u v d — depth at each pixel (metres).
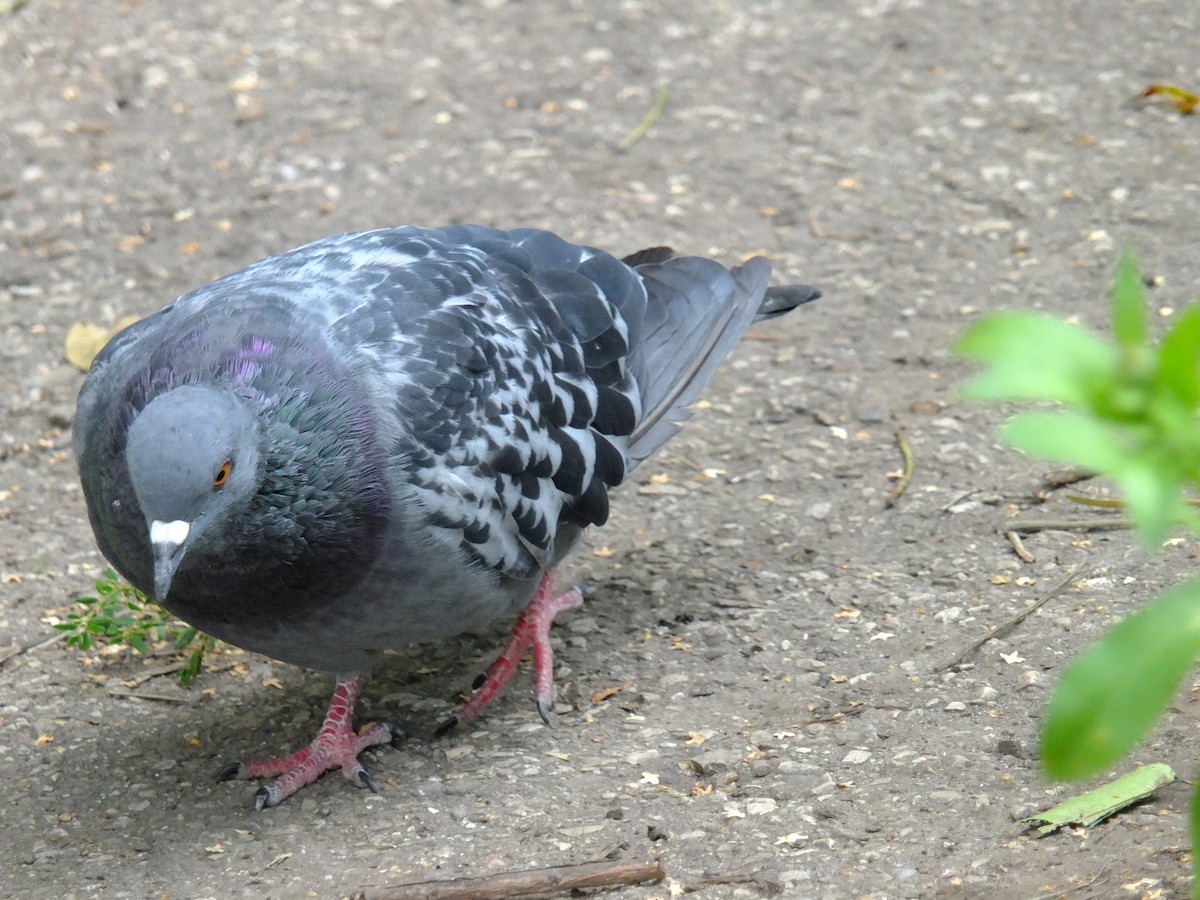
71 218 15.42
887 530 11.20
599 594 10.80
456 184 15.58
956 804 8.02
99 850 8.41
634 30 17.98
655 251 11.14
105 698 10.00
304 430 7.98
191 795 8.95
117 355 8.62
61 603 10.91
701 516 11.61
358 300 8.74
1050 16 17.80
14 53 17.80
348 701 9.20
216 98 16.98
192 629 10.05
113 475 8.01
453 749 9.29
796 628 10.18
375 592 8.36
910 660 9.65
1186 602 4.22
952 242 14.55
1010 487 11.52
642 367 10.28
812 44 17.58
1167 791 7.76
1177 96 15.78
